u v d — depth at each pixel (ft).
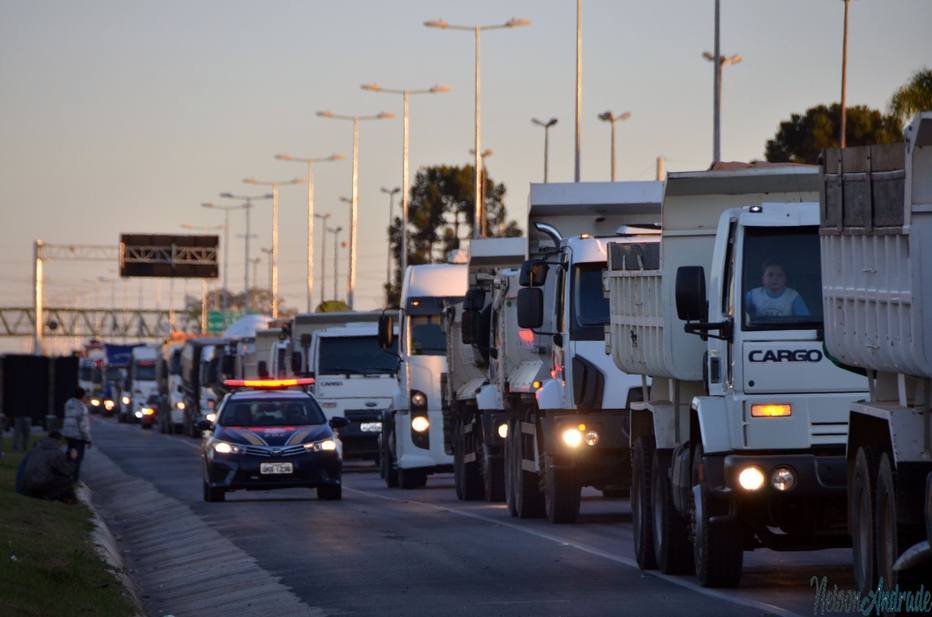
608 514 226.38
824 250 116.06
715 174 145.28
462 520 218.38
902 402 104.12
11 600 118.52
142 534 224.94
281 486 264.52
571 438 198.39
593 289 199.00
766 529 136.98
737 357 131.75
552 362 207.31
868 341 105.60
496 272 257.55
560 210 227.40
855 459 114.11
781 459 129.49
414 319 307.58
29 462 244.22
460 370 283.79
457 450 277.64
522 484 220.43
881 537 106.73
